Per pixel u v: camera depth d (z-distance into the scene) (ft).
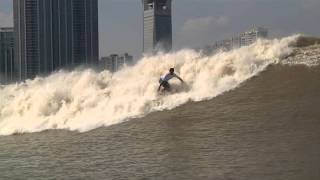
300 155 193.06
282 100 275.39
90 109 312.91
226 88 307.78
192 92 309.83
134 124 274.57
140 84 325.42
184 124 261.24
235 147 212.23
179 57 353.92
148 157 211.61
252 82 310.86
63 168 207.51
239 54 342.03
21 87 372.79
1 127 316.40
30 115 326.85
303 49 342.23
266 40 354.54
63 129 293.23
